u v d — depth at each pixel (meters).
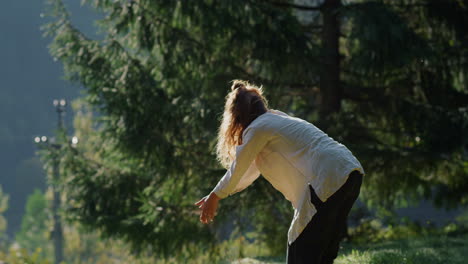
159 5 12.06
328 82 13.31
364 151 12.37
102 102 13.39
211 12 11.76
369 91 13.80
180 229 13.16
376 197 14.72
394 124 13.88
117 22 12.58
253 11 11.55
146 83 12.83
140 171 13.80
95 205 14.90
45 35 13.80
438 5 13.32
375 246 10.13
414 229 15.15
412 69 13.20
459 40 13.44
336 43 13.41
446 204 14.72
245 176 4.33
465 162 13.44
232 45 12.34
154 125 12.80
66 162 15.20
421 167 13.01
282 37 11.92
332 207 3.87
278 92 13.07
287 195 4.11
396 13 12.25
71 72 13.87
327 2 13.19
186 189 13.05
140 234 14.15
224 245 13.71
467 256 7.61
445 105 13.62
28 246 56.97
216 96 12.76
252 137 3.99
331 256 4.18
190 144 13.02
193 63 12.35
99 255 33.50
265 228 13.65
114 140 13.09
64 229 33.41
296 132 4.02
